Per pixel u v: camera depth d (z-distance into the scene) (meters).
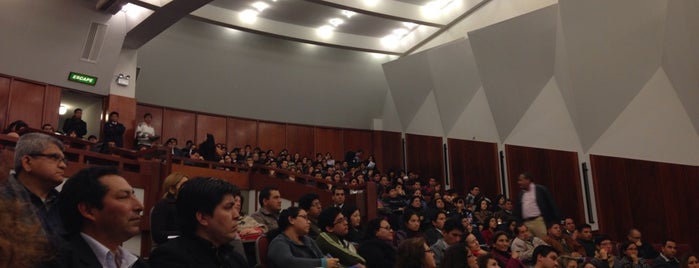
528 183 3.04
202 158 5.17
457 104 6.70
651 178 4.60
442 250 2.59
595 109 4.95
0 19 4.75
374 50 7.82
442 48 6.73
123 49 5.81
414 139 7.54
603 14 4.68
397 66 7.52
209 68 7.10
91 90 5.50
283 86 7.71
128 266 0.94
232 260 1.13
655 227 4.55
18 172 1.24
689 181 4.37
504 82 5.83
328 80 7.95
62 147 1.31
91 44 5.30
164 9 5.00
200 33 6.92
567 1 4.83
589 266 2.68
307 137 8.06
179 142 7.00
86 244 0.88
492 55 5.84
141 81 6.67
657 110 4.65
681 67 4.41
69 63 5.26
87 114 5.88
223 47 7.13
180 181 1.91
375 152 8.27
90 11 5.14
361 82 8.15
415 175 6.98
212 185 1.09
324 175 5.88
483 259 1.99
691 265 2.86
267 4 6.85
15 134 3.31
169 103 6.98
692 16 4.14
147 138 5.52
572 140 5.20
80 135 4.94
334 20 7.35
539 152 5.49
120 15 5.36
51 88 5.26
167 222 1.77
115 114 5.17
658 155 4.61
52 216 0.89
